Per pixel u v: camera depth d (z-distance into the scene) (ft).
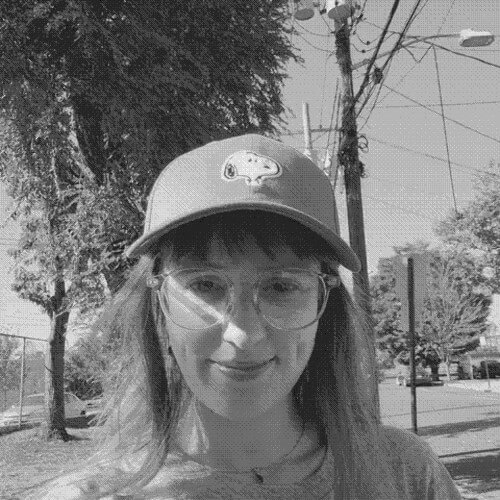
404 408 70.23
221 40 26.53
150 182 23.80
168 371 4.32
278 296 3.75
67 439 47.70
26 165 25.00
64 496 3.66
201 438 3.96
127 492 3.70
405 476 4.43
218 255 3.71
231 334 3.57
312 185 3.95
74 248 23.26
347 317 4.68
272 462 3.97
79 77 23.68
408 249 126.00
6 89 22.50
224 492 3.76
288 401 4.30
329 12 30.45
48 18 22.68
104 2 24.11
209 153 3.85
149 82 23.49
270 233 3.76
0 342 59.16
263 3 27.53
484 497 24.97
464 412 62.69
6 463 34.68
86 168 24.72
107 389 4.73
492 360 148.25
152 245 3.98
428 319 142.10
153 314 4.40
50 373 49.08
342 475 4.12
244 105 27.22
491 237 85.66
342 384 4.55
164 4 25.16
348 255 3.92
